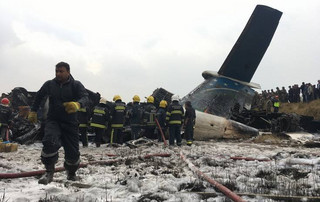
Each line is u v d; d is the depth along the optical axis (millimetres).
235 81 21172
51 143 3713
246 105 20422
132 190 3746
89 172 5305
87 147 11750
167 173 5207
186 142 12961
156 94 17812
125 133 14930
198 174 4758
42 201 3178
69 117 3922
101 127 11734
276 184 4117
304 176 4949
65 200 3219
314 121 20359
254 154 8789
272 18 21984
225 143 13898
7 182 4336
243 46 21578
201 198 3418
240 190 3850
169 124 11711
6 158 7664
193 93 20016
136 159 7039
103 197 3459
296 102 28719
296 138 15984
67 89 3867
